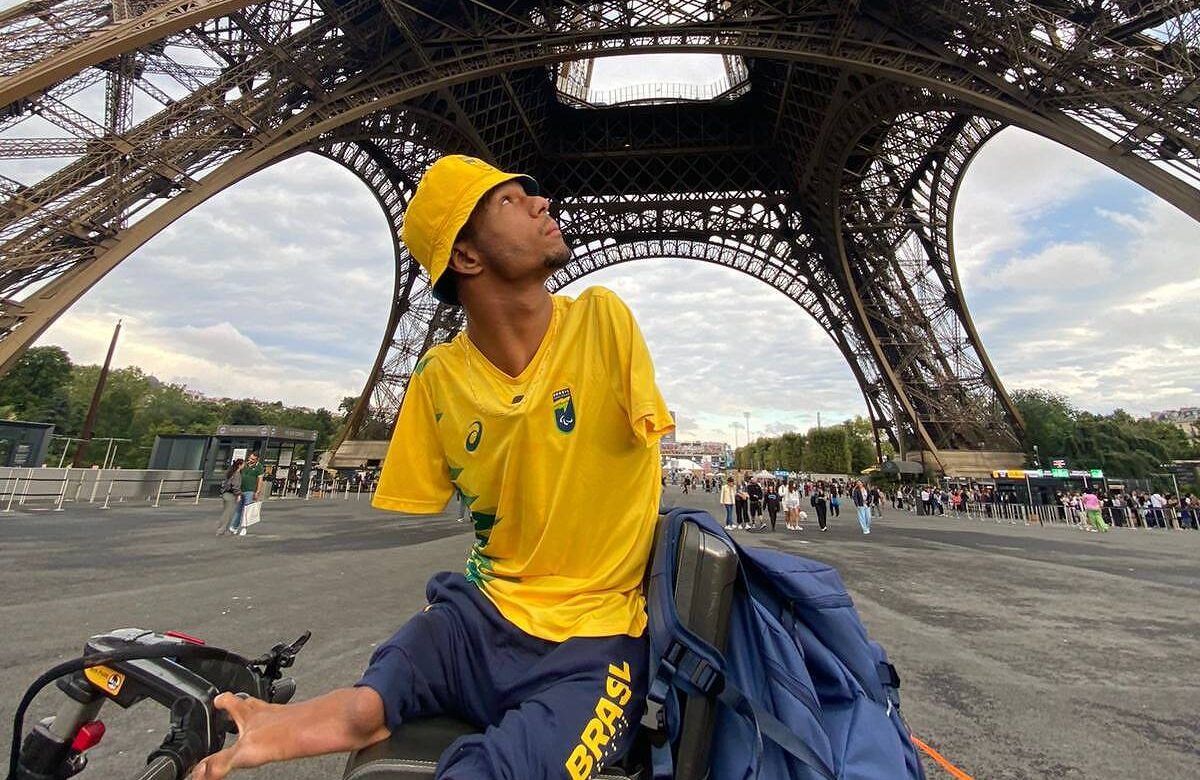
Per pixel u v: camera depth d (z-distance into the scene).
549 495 1.38
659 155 34.81
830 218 30.94
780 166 33.62
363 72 20.30
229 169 16.69
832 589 1.56
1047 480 32.97
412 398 1.75
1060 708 4.62
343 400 102.38
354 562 11.38
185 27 14.72
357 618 6.89
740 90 34.53
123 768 3.42
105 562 10.40
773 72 30.08
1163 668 5.61
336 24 19.19
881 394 40.28
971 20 17.67
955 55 18.27
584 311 1.50
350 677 4.90
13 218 13.62
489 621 1.37
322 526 19.50
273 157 17.67
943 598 9.00
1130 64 14.74
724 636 1.29
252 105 17.59
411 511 1.70
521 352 1.48
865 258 34.50
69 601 7.29
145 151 15.31
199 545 13.35
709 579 1.30
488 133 28.97
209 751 1.24
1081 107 15.84
